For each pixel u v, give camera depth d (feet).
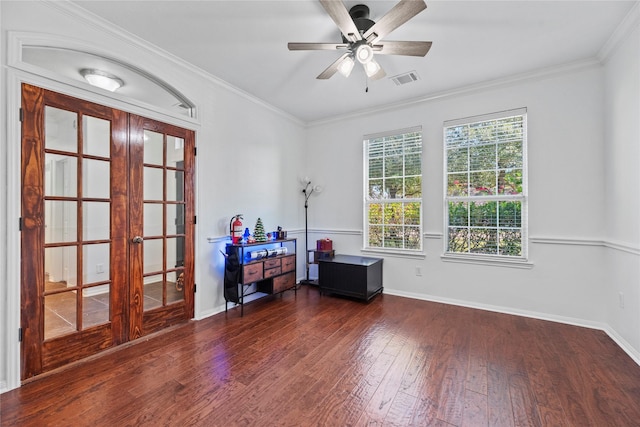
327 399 5.93
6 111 6.11
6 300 6.15
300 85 11.46
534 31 7.89
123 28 7.85
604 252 9.26
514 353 7.80
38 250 6.64
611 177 8.75
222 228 11.28
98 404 5.75
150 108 8.85
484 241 11.44
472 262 11.50
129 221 8.45
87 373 6.83
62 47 7.06
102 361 7.38
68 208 7.20
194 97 10.14
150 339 8.70
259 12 7.22
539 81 10.21
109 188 8.00
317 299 12.74
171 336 8.92
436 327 9.57
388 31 6.56
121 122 8.20
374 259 13.39
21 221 6.37
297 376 6.76
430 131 12.42
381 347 8.19
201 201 10.46
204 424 5.23
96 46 7.50
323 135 15.57
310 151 16.06
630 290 7.75
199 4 6.93
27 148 6.43
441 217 12.17
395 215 13.52
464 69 10.05
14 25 6.22
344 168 14.88
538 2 6.77
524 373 6.84
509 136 10.91
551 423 5.24
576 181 9.68
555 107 9.97
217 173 11.05
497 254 11.18
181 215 9.94
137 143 8.61
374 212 14.10
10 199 6.19
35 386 6.30
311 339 8.72
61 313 7.10
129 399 5.91
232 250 10.77
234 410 5.60
